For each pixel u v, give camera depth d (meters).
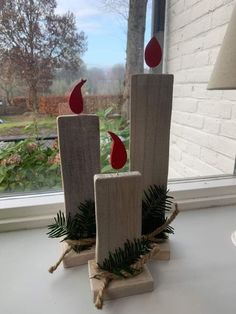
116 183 0.38
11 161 0.68
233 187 0.73
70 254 0.48
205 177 0.79
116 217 0.39
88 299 0.43
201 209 0.70
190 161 0.91
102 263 0.41
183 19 0.82
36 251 0.54
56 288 0.45
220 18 0.73
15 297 0.43
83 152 0.45
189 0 0.80
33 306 0.42
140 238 0.42
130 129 0.45
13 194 0.66
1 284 0.46
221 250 0.55
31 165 0.69
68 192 0.46
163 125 0.45
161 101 0.44
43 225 0.60
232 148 0.76
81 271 0.48
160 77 0.43
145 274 0.44
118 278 0.42
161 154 0.47
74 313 0.41
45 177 0.69
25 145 0.68
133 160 0.47
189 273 0.49
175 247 0.56
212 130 0.82
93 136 0.44
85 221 0.47
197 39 0.83
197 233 0.60
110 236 0.40
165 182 0.49
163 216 0.50
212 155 0.83
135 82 0.42
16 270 0.49
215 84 0.44
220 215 0.68
